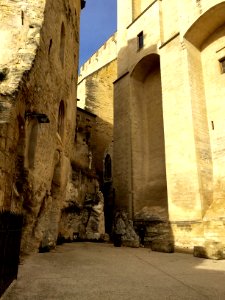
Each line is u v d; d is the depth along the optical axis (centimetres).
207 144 1517
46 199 1136
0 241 429
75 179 1894
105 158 2647
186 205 1416
